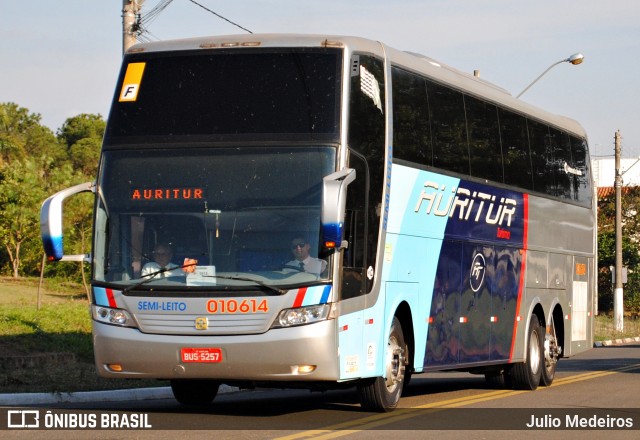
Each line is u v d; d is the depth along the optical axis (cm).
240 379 1473
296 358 1429
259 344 1430
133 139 1520
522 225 2253
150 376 1473
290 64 1523
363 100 1561
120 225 1493
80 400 1898
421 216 1770
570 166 2611
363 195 1542
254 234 1456
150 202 1491
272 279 1441
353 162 1512
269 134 1488
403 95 1723
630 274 7825
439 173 1839
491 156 2095
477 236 2012
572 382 2528
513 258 2200
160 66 1555
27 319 2781
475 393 2191
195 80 1534
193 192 1480
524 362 2256
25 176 4853
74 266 5347
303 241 1448
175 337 1450
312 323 1432
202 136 1500
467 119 1991
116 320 1475
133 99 1542
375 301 1584
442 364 1853
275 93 1508
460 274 1933
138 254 1480
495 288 2102
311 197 1459
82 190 1504
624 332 5919
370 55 1608
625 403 1950
